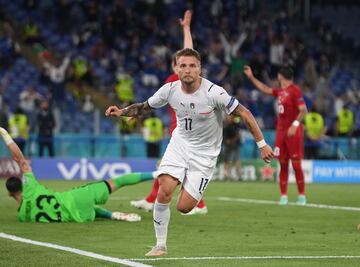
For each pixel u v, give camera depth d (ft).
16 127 194.59
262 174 205.98
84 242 77.92
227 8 274.36
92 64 245.04
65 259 66.49
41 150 198.08
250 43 263.29
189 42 101.96
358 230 90.53
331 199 140.15
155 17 261.65
